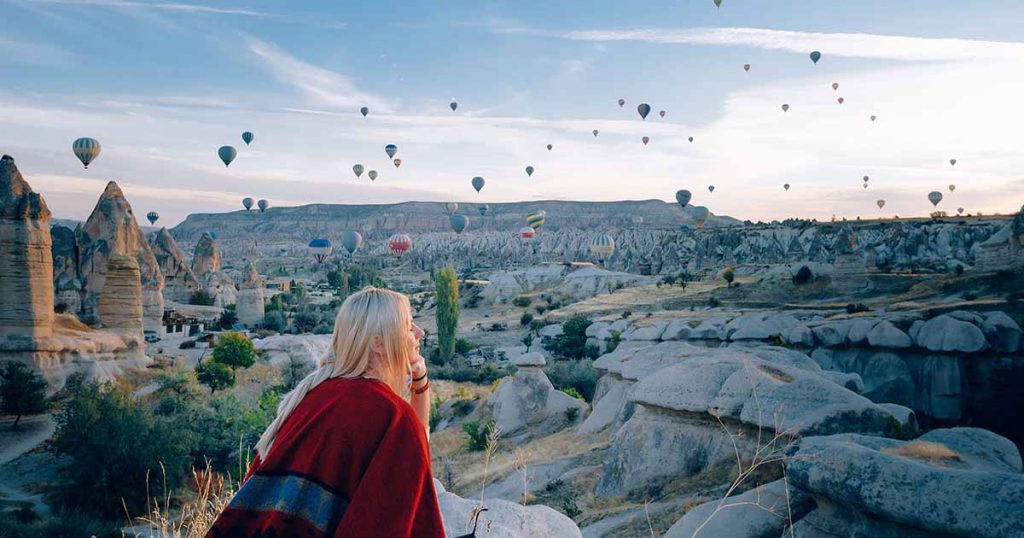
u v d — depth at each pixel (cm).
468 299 16788
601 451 2086
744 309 9544
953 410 4291
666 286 13612
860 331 4816
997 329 4319
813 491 829
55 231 8838
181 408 4597
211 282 14525
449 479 2194
